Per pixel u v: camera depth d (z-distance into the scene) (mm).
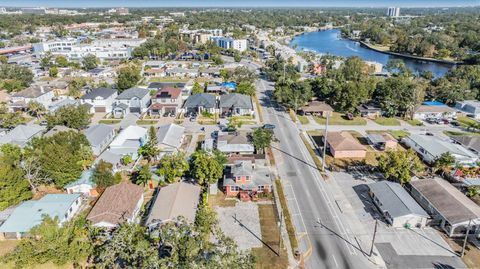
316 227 51094
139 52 197750
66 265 42625
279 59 167250
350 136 80062
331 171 67812
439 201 52688
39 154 58719
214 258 34562
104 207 50812
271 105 112125
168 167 60875
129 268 35000
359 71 144000
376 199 56594
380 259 44750
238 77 136625
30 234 44000
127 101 102625
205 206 51781
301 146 79875
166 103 103500
